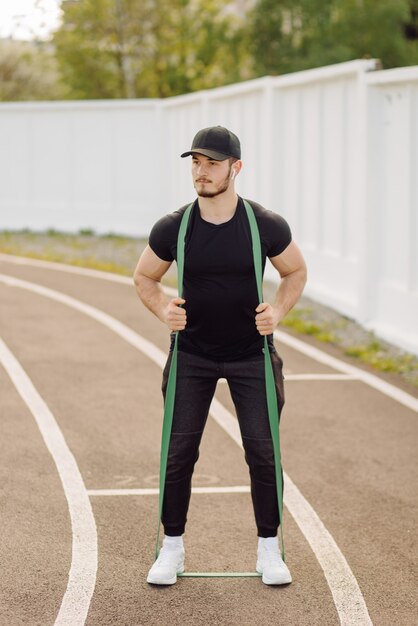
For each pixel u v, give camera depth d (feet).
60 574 16.75
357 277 38.42
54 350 33.63
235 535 18.52
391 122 34.78
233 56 92.63
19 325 37.63
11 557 17.38
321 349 34.32
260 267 15.53
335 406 27.25
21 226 70.64
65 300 43.09
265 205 46.78
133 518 19.24
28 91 103.40
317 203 42.14
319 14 87.30
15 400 27.43
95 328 37.32
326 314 39.60
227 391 28.66
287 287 16.38
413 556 17.65
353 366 31.94
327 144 40.93
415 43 89.81
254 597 16.03
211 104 55.16
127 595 16.03
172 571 16.44
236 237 15.46
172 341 16.29
